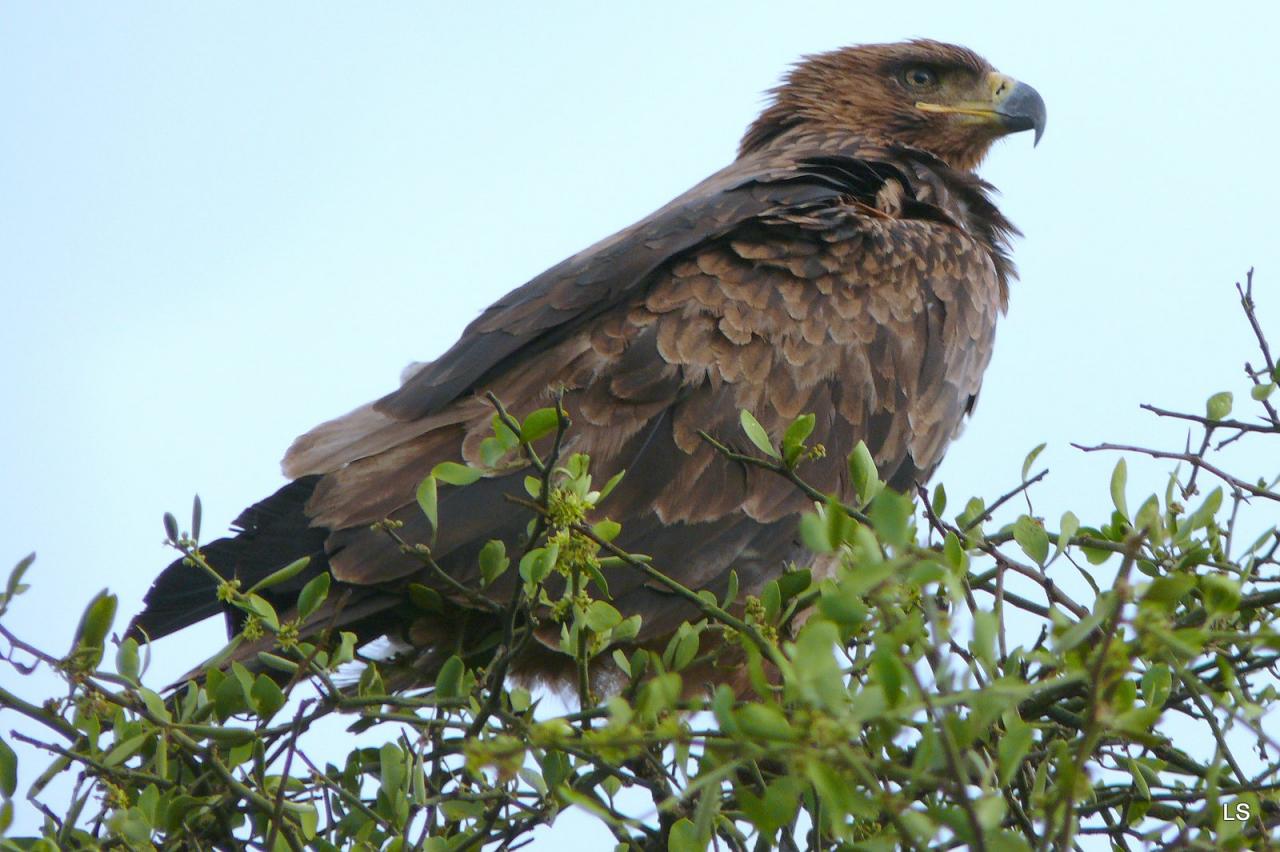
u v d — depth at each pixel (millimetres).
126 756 8875
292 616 11953
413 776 9492
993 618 6523
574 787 9500
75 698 9070
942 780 6258
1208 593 7043
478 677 10625
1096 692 6305
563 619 10086
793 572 9656
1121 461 9734
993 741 8859
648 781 9547
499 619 11625
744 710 6008
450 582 10289
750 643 7602
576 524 9070
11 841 8938
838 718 5984
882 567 6156
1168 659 8008
